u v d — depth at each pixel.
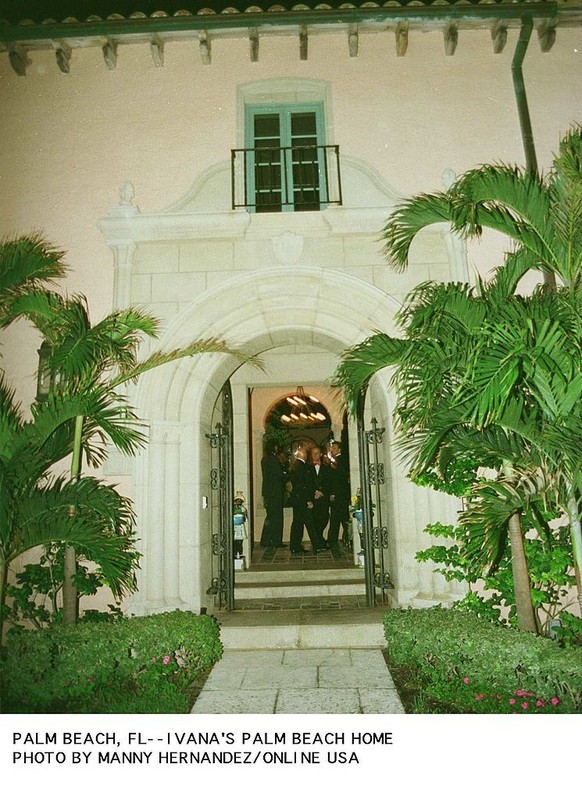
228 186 6.47
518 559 4.61
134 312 5.18
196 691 4.70
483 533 4.02
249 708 4.34
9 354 6.32
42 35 6.56
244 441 9.60
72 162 6.71
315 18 6.41
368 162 6.55
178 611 5.29
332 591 7.29
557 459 3.80
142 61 6.94
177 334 6.18
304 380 9.67
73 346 4.57
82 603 5.92
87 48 6.93
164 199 6.57
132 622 4.88
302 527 9.43
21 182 6.66
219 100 6.79
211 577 6.73
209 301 6.23
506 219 4.18
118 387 6.11
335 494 9.77
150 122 6.77
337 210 6.15
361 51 6.84
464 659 4.25
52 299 4.98
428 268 6.20
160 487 6.00
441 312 4.14
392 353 4.59
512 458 4.16
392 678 4.89
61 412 4.60
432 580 5.82
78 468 4.99
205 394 6.40
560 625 5.19
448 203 4.29
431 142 6.57
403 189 6.47
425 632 4.48
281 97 6.86
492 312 4.02
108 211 6.29
